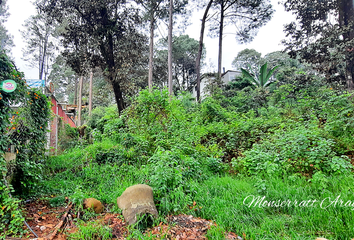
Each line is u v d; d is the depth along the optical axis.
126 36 14.66
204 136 8.23
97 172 5.54
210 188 4.51
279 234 3.03
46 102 5.47
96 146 6.96
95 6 12.82
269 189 4.23
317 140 5.14
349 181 4.05
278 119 7.84
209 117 10.56
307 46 10.84
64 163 6.74
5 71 3.44
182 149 6.00
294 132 5.66
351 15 10.46
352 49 9.16
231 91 14.72
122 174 5.41
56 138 9.65
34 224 3.15
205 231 3.14
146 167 5.17
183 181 4.33
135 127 7.83
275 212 3.71
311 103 7.64
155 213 3.31
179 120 7.88
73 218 3.41
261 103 12.20
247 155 5.65
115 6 14.00
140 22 14.97
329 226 3.09
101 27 13.38
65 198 4.05
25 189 4.18
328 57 10.27
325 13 11.54
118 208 3.72
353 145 5.22
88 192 4.45
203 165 5.85
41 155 5.45
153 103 8.00
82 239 2.79
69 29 13.80
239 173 5.55
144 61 22.12
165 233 2.99
